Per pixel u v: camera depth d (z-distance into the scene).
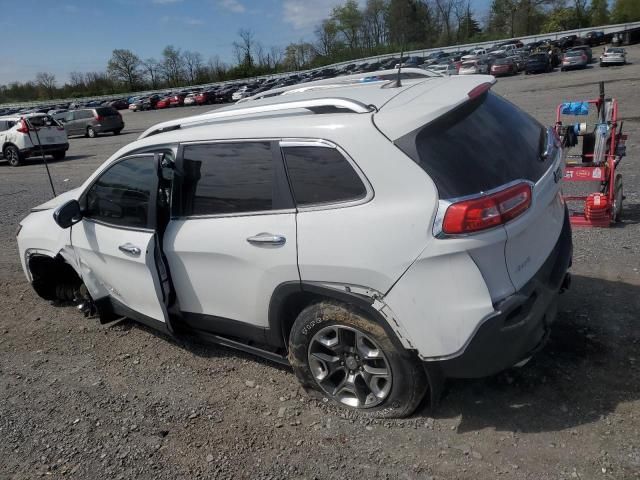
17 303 5.42
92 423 3.40
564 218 3.45
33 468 3.05
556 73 37.62
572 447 2.78
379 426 3.09
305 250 2.96
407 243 2.67
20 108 79.75
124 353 4.24
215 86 73.00
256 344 3.74
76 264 4.43
